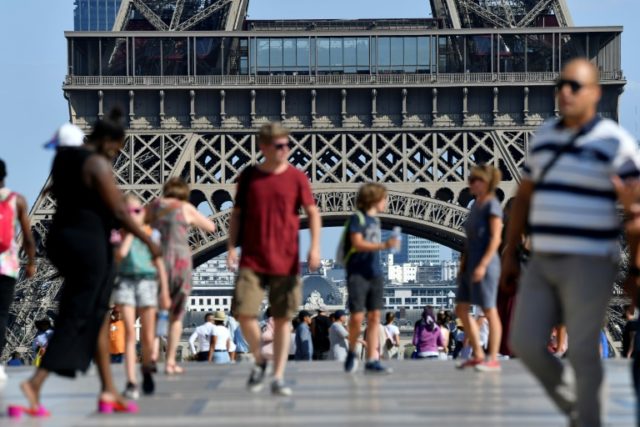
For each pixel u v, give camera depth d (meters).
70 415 39.47
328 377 54.06
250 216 45.03
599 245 30.52
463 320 58.38
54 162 39.56
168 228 54.81
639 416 30.19
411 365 63.25
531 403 41.22
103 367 40.31
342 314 88.75
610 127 30.81
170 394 46.66
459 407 39.97
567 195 30.55
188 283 55.41
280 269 44.62
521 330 31.22
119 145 40.94
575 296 30.55
